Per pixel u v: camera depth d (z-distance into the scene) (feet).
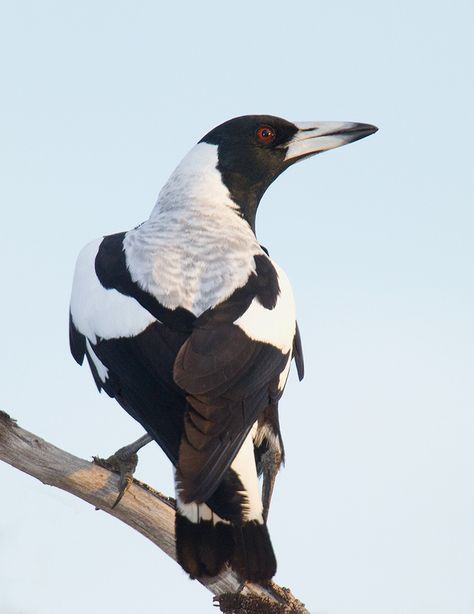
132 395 36.58
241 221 42.96
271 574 33.76
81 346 40.63
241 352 36.37
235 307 37.58
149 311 37.47
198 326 36.81
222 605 37.86
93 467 39.06
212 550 33.81
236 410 34.99
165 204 44.57
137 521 39.19
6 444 38.42
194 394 34.71
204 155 46.01
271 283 39.42
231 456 34.04
